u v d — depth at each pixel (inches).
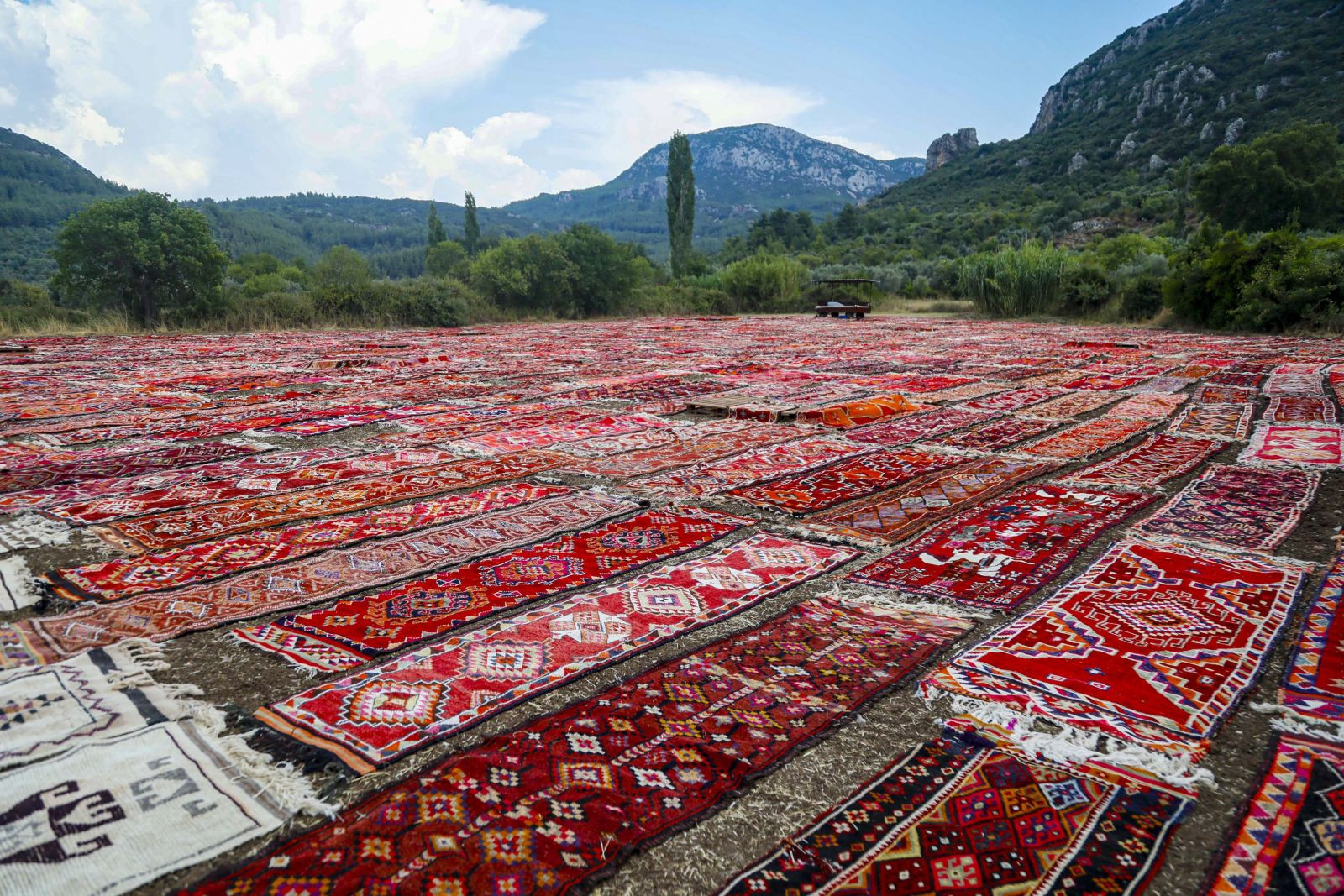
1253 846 80.4
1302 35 3838.6
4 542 181.0
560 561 169.9
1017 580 156.6
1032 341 781.9
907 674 119.0
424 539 183.0
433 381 495.2
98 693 111.1
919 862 78.9
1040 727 103.0
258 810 86.4
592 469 258.2
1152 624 134.1
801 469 259.0
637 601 147.6
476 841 80.4
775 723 104.9
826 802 88.8
